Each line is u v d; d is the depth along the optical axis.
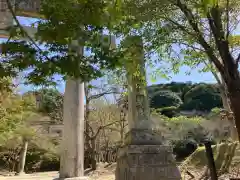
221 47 7.54
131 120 12.33
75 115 11.76
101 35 5.75
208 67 10.09
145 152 11.48
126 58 6.66
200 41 7.82
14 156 29.75
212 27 7.62
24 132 24.73
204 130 19.98
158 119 20.86
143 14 7.27
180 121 21.03
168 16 7.98
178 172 11.59
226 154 14.73
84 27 5.67
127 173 11.20
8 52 5.70
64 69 5.50
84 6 5.37
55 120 26.78
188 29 8.18
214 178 7.04
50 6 5.43
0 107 15.37
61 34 5.35
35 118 26.27
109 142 26.39
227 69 7.39
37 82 6.71
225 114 15.22
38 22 5.73
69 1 5.38
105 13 5.50
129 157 11.38
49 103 24.39
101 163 23.00
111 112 24.81
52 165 30.36
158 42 7.93
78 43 5.55
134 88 12.20
